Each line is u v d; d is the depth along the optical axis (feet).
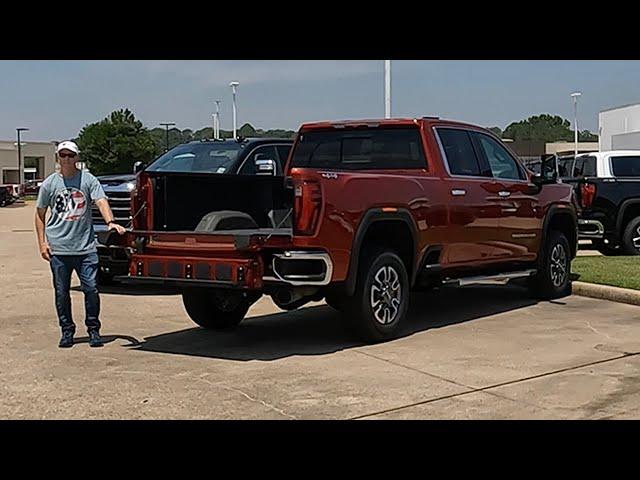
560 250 35.01
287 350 25.27
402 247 26.94
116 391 20.70
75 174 25.67
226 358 24.27
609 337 26.86
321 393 20.33
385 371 22.43
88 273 25.91
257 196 28.66
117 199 37.68
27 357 24.68
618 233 48.83
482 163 30.76
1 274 46.44
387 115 66.03
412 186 26.50
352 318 25.31
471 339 26.66
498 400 19.61
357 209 24.31
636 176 51.70
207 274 23.71
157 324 30.17
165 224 26.32
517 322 29.76
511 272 32.17
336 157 30.22
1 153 286.05
